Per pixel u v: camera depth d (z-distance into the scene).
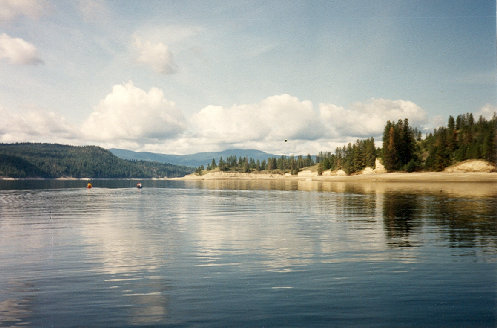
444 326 8.38
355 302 9.86
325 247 17.11
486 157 149.75
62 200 57.53
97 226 25.11
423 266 13.50
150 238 19.89
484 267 13.34
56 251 16.45
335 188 99.12
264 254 15.70
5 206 44.34
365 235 20.39
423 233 20.88
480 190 73.38
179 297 10.27
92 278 12.16
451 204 40.44
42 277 12.28
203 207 41.91
